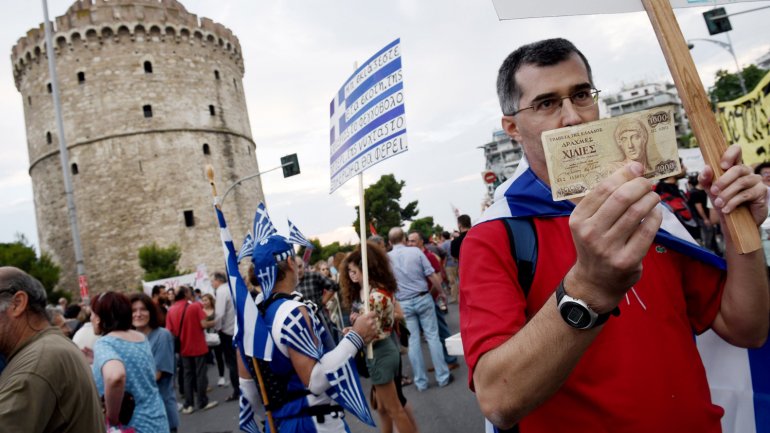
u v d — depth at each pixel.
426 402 5.79
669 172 1.06
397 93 2.74
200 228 36.25
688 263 1.48
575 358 0.98
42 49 36.97
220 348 10.07
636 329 1.29
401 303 6.36
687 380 1.29
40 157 37.62
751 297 1.35
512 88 1.45
